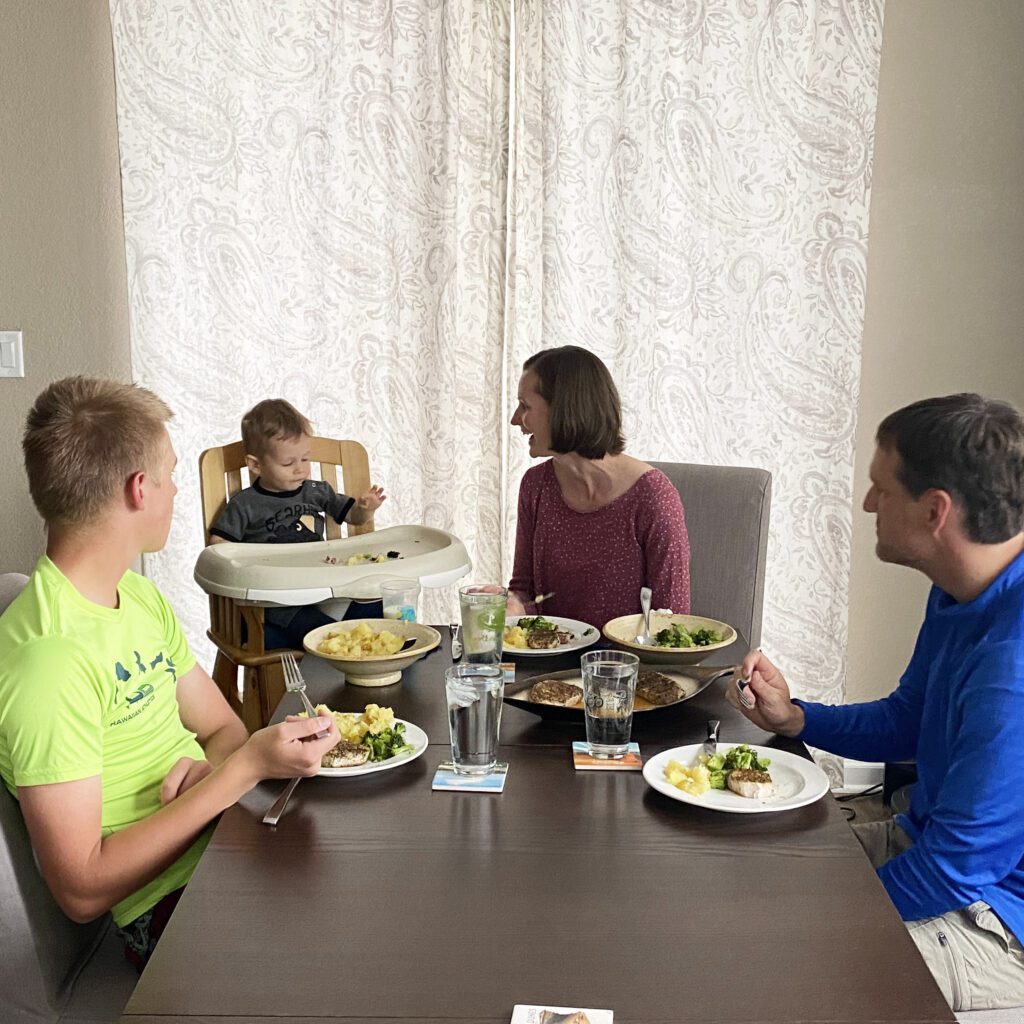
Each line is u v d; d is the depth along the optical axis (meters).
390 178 3.03
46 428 1.35
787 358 3.09
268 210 3.04
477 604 1.71
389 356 3.12
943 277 3.10
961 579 1.49
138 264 3.01
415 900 1.10
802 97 2.97
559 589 2.29
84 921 1.28
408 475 3.17
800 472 3.13
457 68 2.99
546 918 1.07
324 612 2.50
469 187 3.10
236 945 1.02
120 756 1.43
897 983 0.96
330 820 1.28
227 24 2.94
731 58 2.97
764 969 0.98
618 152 3.01
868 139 2.97
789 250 3.04
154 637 1.52
